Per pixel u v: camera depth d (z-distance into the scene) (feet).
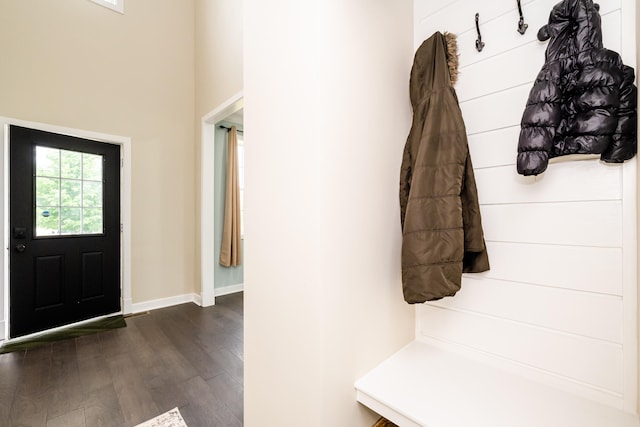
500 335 3.67
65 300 8.67
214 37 10.31
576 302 3.15
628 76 2.71
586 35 2.70
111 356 6.85
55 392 5.44
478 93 3.81
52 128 8.45
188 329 8.52
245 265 3.96
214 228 12.09
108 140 9.52
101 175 9.45
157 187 10.60
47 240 8.34
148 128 10.40
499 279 3.67
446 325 4.15
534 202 3.42
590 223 3.06
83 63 9.12
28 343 7.52
